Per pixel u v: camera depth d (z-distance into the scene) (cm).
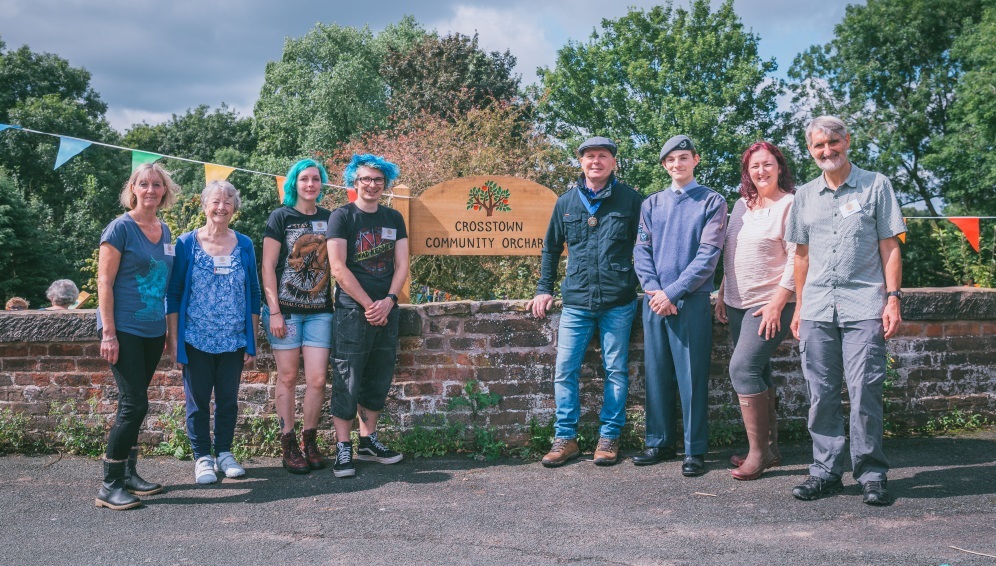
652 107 2923
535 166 1264
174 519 359
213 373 430
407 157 1148
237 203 432
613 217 439
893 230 354
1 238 2528
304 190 439
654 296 419
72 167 3544
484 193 538
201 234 427
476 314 477
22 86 3838
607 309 442
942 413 495
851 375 362
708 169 2778
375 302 430
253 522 352
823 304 367
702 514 350
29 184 3472
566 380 450
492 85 3047
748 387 397
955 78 2738
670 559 296
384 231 439
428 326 478
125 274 381
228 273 423
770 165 397
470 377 479
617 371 445
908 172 2869
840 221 364
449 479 420
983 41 2372
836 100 2977
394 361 451
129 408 378
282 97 3856
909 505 353
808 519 339
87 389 484
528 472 432
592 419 480
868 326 358
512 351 478
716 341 481
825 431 374
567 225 451
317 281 439
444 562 298
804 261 380
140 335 383
